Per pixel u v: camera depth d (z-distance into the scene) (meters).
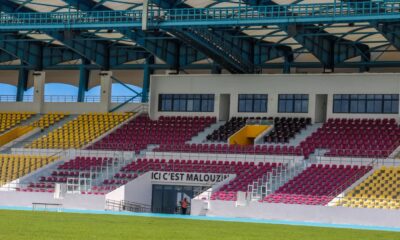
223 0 71.94
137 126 86.75
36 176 76.56
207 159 76.88
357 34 77.50
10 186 74.38
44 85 92.81
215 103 85.31
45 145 85.38
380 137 75.88
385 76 78.75
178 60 88.12
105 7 76.62
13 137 89.44
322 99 82.38
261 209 64.12
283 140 78.88
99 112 90.69
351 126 78.62
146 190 72.75
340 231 51.81
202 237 42.25
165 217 60.03
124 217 57.38
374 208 59.94
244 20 69.06
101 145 84.00
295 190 68.00
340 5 66.50
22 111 93.44
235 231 47.94
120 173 74.62
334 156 73.75
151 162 77.44
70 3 73.62
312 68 85.44
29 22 75.88
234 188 69.62
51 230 41.94
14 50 89.00
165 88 87.56
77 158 79.75
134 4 75.06
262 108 83.38
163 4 72.81
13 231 40.22
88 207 67.88
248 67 84.06
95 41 87.88
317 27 72.62
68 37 74.81
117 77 93.06
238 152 77.44
